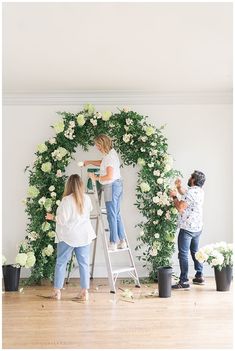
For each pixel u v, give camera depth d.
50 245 5.70
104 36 4.07
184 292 5.28
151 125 6.09
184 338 3.58
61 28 3.87
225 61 4.85
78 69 5.13
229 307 4.55
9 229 6.21
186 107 6.32
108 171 5.28
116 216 5.46
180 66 5.04
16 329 3.85
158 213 5.84
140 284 5.77
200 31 3.96
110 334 3.69
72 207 4.86
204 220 6.30
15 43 4.23
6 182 6.25
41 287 5.66
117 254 6.24
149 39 4.15
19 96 6.20
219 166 6.33
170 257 5.92
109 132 6.10
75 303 4.77
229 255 5.32
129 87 5.99
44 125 6.28
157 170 5.92
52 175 5.94
